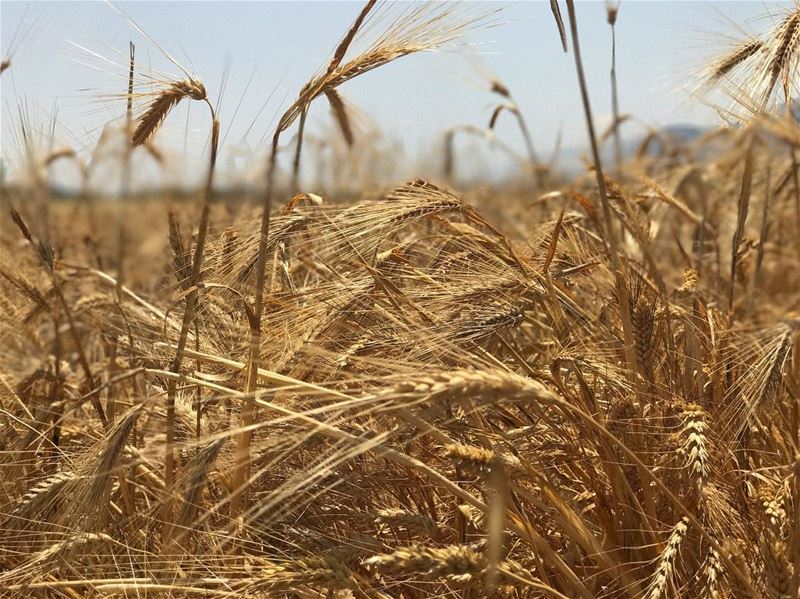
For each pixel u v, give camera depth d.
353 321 0.72
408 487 0.71
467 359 0.58
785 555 0.59
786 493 0.63
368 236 0.66
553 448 0.68
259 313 0.65
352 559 0.62
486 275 0.70
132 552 0.69
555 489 0.63
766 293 1.18
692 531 0.65
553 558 0.60
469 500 0.58
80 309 1.00
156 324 0.82
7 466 0.79
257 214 0.76
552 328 0.78
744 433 0.70
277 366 0.68
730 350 0.72
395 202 0.68
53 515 0.71
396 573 0.65
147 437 0.76
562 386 0.66
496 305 0.68
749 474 0.69
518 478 0.63
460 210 0.68
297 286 0.91
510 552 0.67
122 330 0.83
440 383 0.50
